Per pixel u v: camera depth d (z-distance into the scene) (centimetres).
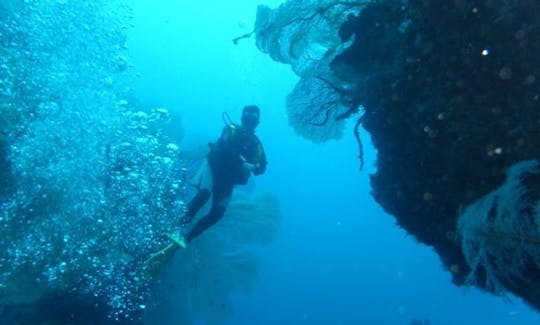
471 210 252
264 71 4094
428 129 285
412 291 4641
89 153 533
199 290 934
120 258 536
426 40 269
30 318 558
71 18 564
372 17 334
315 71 460
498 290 247
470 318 4181
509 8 215
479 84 244
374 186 380
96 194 530
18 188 470
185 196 922
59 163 501
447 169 286
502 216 226
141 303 652
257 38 457
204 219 570
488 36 229
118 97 602
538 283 227
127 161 582
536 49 212
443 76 264
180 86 3684
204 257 934
